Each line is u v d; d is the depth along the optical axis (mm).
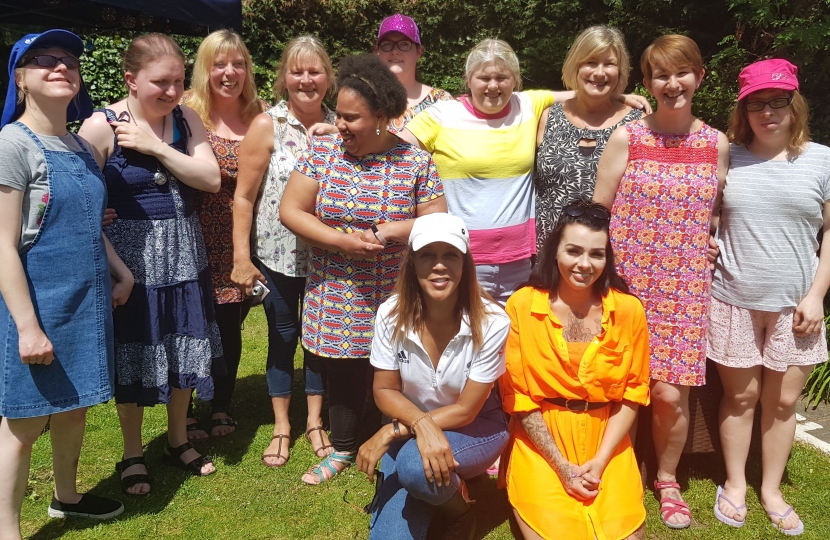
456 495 2666
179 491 3264
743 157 3023
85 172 2703
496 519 3059
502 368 2723
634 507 2707
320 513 3090
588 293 2885
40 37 2531
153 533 2936
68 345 2650
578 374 2814
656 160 3037
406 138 3523
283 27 8820
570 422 2854
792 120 2900
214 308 3580
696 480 3389
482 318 2645
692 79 2939
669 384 3049
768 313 2996
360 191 3102
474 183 3465
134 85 3039
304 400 4391
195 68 3629
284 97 3666
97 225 2727
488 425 2830
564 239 2797
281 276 3578
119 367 3066
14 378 2557
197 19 4668
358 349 3217
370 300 3186
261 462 3553
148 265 3045
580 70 3344
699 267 3006
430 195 3193
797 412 4258
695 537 2957
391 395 2762
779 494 3146
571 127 3428
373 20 9109
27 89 2570
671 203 2994
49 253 2588
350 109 2957
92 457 3557
